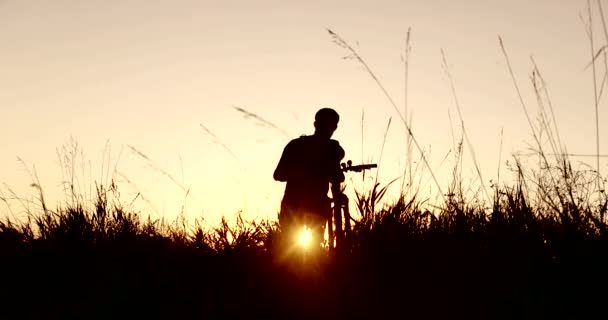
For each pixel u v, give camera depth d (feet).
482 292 14.74
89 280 16.81
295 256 17.54
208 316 15.07
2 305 15.75
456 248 15.76
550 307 13.83
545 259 14.76
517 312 14.02
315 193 21.31
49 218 19.66
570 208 15.16
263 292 16.35
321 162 21.45
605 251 14.16
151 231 19.84
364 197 16.87
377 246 16.01
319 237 19.42
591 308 13.67
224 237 17.80
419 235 16.47
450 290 15.10
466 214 16.75
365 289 15.70
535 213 15.94
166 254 18.30
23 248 18.49
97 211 20.01
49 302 15.79
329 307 15.51
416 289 15.38
